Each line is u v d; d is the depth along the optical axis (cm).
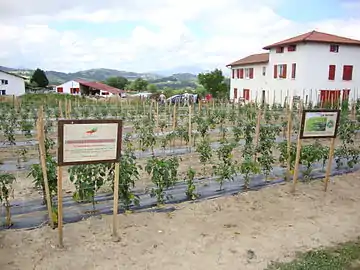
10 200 757
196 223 663
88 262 522
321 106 3100
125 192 670
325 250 573
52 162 676
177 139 1515
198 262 532
